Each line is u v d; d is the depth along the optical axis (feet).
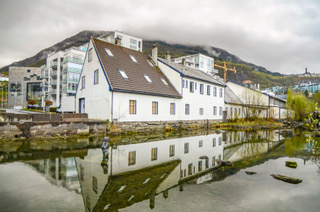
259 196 17.95
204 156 32.91
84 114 51.24
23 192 17.13
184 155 34.22
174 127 76.02
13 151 32.42
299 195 18.44
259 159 32.89
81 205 15.06
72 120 49.11
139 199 16.49
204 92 93.25
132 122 62.08
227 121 108.68
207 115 94.73
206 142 48.83
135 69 72.69
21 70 258.57
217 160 30.78
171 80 82.43
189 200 16.57
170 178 22.16
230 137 59.77
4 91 299.99
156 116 69.62
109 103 57.77
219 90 104.73
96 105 64.95
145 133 61.93
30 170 23.16
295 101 136.87
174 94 76.43
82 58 147.02
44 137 44.65
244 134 68.85
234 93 130.11
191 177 22.72
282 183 21.56
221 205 15.87
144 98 65.72
